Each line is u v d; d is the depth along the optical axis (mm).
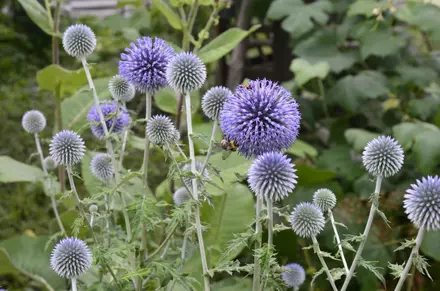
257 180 597
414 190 588
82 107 928
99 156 747
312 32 1207
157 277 636
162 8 842
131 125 704
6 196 1390
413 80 1099
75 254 639
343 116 1179
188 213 598
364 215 1014
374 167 615
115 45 1740
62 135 657
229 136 619
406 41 1194
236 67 1205
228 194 815
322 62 1109
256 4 1279
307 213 623
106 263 606
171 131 641
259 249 575
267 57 1651
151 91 669
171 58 675
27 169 903
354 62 1127
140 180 830
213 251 790
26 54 2400
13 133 1666
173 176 614
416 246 571
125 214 665
